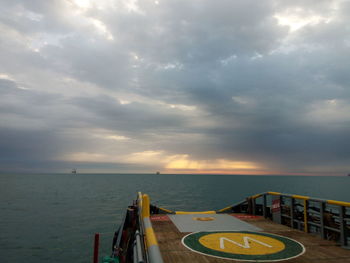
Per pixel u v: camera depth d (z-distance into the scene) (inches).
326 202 259.3
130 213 446.0
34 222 1338.6
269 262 201.5
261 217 397.4
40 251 829.8
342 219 240.4
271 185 5305.1
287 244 248.1
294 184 5861.2
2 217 1493.6
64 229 1160.2
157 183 6471.5
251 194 3046.3
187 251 227.6
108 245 898.7
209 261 204.1
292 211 320.8
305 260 204.7
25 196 2974.9
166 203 2133.4
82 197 2847.0
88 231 1119.6
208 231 303.6
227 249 232.7
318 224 275.3
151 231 134.8
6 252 816.9
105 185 5561.0
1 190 4003.4
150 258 94.8
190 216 404.8
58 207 1964.8
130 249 347.3
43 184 6028.5
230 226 331.0
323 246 241.3
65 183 6569.9
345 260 205.0
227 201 2292.1
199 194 3093.0
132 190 4003.4
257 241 258.8
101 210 1800.0
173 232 298.7
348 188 4279.0
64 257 773.9
